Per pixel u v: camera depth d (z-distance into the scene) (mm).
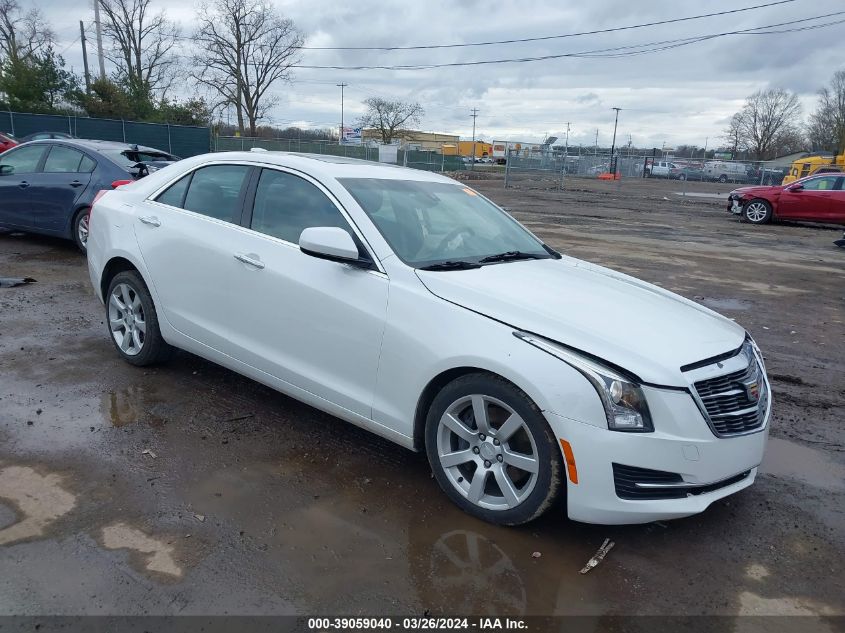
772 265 12406
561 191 33531
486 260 4168
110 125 36906
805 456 4484
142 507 3439
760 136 87500
